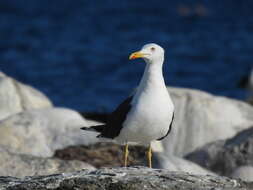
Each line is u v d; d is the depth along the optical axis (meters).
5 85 18.98
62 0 64.12
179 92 18.64
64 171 12.62
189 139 17.61
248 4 65.81
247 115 18.50
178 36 48.69
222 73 37.06
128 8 62.06
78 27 51.12
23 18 54.56
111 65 37.47
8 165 12.56
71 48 42.16
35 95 19.58
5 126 15.73
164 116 10.84
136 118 10.82
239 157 15.17
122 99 30.44
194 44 45.34
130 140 11.28
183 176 9.56
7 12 57.00
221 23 55.72
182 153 17.38
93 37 46.81
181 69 37.62
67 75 34.81
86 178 9.39
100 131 12.16
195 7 62.69
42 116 16.33
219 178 9.61
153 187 9.15
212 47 44.38
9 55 39.47
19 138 15.48
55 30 49.09
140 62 38.00
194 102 18.19
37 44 43.12
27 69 35.97
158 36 48.47
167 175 9.54
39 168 12.61
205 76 36.44
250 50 43.72
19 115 16.33
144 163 14.72
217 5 64.88
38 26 50.75
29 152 15.21
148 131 10.89
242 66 39.00
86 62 38.03
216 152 15.57
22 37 45.62
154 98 10.81
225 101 18.75
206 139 17.64
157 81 10.92
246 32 51.19
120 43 45.06
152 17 57.72
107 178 9.36
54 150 15.56
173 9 62.09
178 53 42.00
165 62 39.22
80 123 16.45
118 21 55.06
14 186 9.46
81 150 15.51
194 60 40.19
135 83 33.84
